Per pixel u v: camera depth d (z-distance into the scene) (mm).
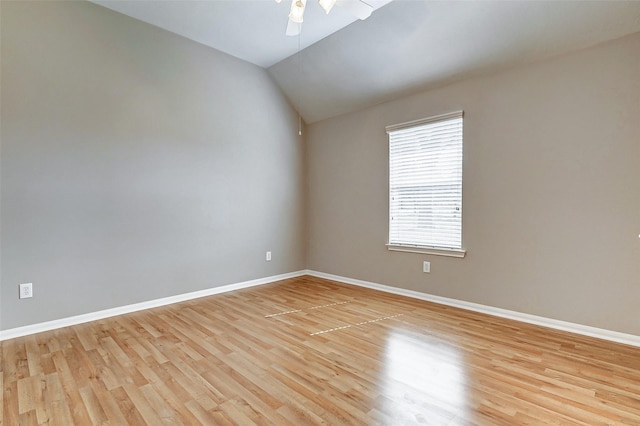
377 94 4039
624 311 2523
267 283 4578
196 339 2641
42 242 2861
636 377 2010
